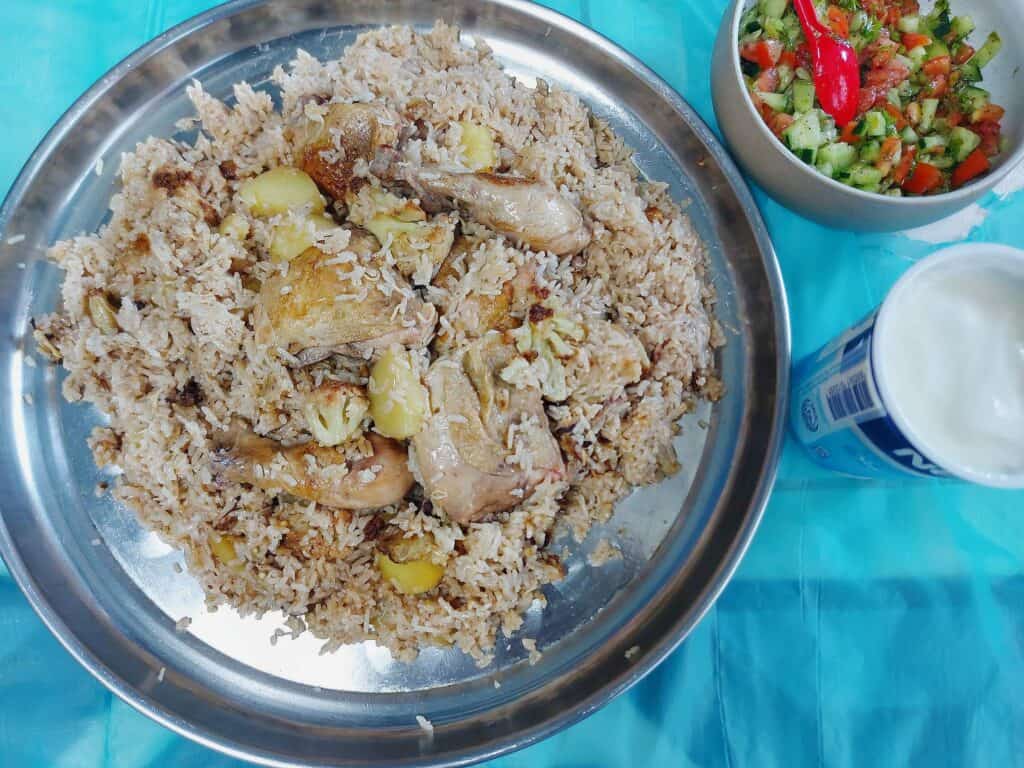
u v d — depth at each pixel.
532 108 0.45
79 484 0.41
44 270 0.42
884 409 0.33
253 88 0.45
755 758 0.42
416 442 0.36
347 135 0.39
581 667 0.40
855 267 0.48
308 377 0.38
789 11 0.45
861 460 0.38
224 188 0.41
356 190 0.40
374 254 0.36
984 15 0.45
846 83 0.42
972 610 0.44
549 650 0.41
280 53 0.46
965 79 0.45
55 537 0.40
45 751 0.41
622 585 0.42
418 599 0.40
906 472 0.36
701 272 0.45
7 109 0.47
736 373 0.44
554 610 0.41
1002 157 0.44
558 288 0.40
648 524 0.42
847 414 0.37
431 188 0.39
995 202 0.48
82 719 0.41
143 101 0.44
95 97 0.42
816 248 0.48
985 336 0.34
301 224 0.38
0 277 0.41
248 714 0.38
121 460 0.40
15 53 0.47
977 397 0.34
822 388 0.40
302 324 0.35
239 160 0.42
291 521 0.39
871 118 0.43
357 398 0.37
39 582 0.38
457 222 0.40
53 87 0.48
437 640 0.40
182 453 0.39
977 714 0.43
